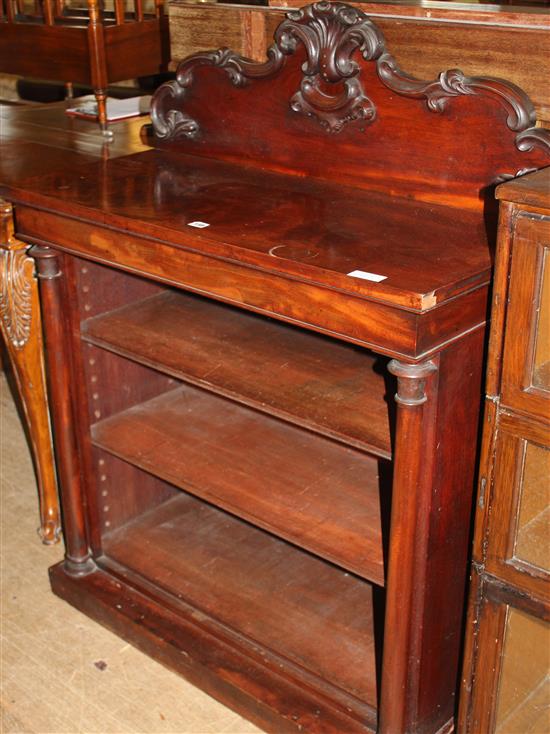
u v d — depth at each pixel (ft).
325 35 6.20
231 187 6.57
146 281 7.73
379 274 4.94
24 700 7.17
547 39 5.77
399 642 5.89
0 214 7.30
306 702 6.70
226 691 6.99
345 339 5.18
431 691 6.30
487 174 5.86
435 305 4.75
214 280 5.72
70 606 8.13
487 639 5.59
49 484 8.70
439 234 5.59
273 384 6.42
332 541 6.28
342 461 7.14
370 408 6.07
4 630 7.86
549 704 5.96
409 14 6.39
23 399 8.30
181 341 7.09
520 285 4.65
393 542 5.63
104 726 6.93
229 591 7.73
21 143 8.11
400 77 6.00
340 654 7.04
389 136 6.23
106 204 6.20
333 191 6.47
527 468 5.02
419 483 5.45
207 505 8.84
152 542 8.32
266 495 6.79
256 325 7.34
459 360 5.32
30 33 8.41
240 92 6.91
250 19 7.28
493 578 5.39
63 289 7.15
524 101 5.60
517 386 4.85
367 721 6.49
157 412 7.96
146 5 10.61
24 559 8.70
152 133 8.25
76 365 7.43
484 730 5.87
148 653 7.54
